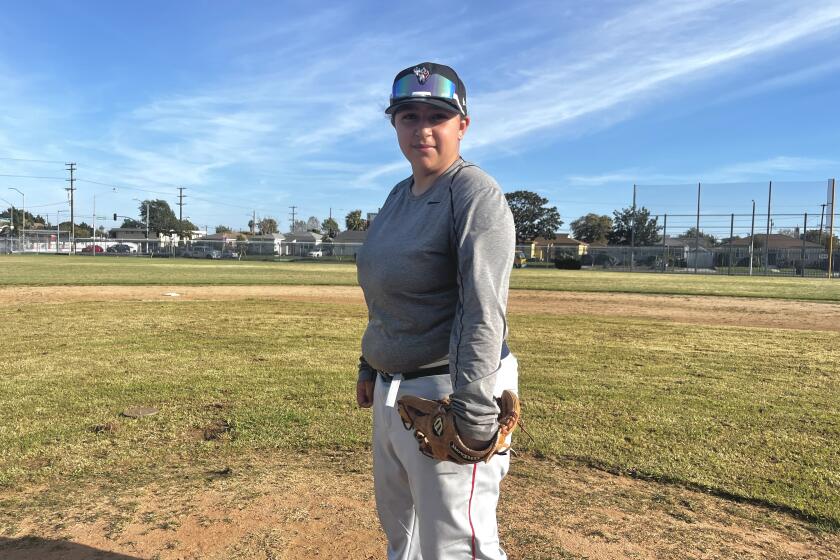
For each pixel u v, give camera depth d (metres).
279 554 2.60
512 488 3.40
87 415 4.57
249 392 5.33
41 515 2.96
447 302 1.65
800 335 9.43
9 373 5.93
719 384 5.95
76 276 20.39
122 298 13.35
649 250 44.50
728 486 3.46
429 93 1.62
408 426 1.66
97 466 3.61
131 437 4.12
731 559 2.65
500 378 1.69
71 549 2.62
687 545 2.76
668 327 10.23
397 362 1.70
